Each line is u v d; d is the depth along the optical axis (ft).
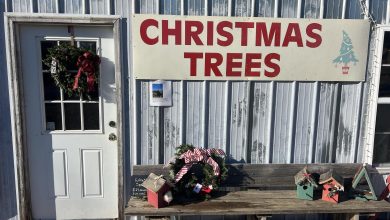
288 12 10.93
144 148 11.39
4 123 10.96
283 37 10.96
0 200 11.37
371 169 11.85
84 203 11.89
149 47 10.72
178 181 10.60
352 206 10.41
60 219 11.93
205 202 10.46
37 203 11.75
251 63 11.05
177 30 10.68
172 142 11.44
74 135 11.43
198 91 11.18
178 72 10.94
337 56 11.21
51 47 10.94
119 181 11.43
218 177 10.82
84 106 11.34
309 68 11.21
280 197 10.92
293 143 11.71
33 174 11.54
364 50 11.27
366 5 11.06
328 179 10.55
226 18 10.72
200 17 10.66
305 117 11.60
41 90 11.08
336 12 11.05
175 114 11.28
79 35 10.88
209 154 10.95
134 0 10.51
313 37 11.03
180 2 10.63
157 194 9.98
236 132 11.53
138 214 9.86
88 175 11.71
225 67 11.02
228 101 11.30
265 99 11.39
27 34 10.75
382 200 10.89
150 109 11.17
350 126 11.79
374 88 11.46
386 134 11.93
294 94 11.39
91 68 10.65
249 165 11.51
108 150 11.59
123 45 10.79
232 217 12.11
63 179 11.68
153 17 10.57
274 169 11.58
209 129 11.46
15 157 11.05
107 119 11.40
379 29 11.13
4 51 10.62
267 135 11.59
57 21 10.44
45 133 11.33
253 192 11.27
